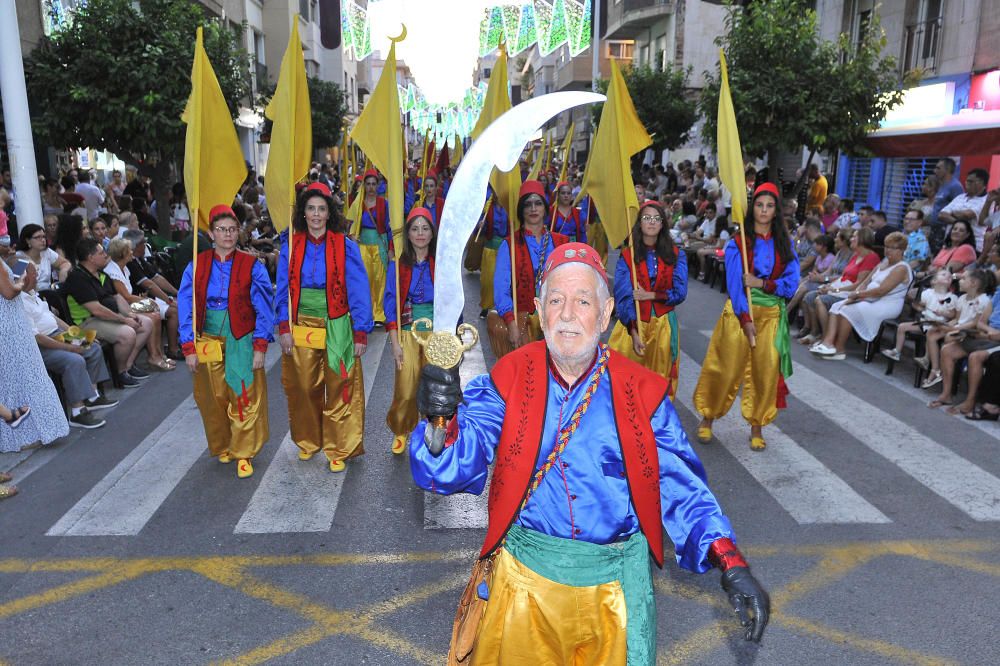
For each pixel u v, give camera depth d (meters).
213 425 5.27
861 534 4.53
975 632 3.58
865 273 8.55
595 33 25.66
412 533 4.54
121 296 7.68
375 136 5.08
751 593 1.92
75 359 6.18
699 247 13.67
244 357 5.13
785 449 5.85
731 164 5.53
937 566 4.17
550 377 2.15
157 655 3.41
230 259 5.05
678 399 7.18
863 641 3.52
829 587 3.97
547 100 2.00
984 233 9.38
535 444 2.10
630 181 5.34
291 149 5.02
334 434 5.36
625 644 2.07
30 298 6.20
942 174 11.43
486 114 6.21
